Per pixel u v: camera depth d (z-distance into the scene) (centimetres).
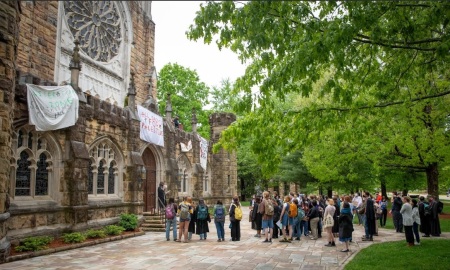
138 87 3162
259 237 1714
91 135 1695
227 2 682
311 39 734
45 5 2161
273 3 707
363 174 2847
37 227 1355
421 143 1945
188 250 1334
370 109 969
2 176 1069
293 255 1234
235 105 850
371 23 699
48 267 1026
